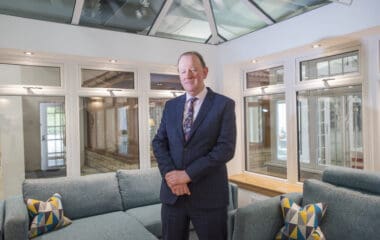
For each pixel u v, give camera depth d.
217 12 3.44
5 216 2.20
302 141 3.32
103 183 2.98
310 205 2.19
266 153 3.78
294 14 3.05
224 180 1.52
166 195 1.54
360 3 2.40
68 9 2.92
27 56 3.00
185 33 3.71
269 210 2.16
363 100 2.70
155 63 3.54
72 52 2.99
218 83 3.96
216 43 3.96
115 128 3.56
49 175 3.21
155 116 3.80
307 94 3.23
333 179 2.39
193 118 1.51
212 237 1.47
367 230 1.91
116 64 3.52
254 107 3.92
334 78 2.92
